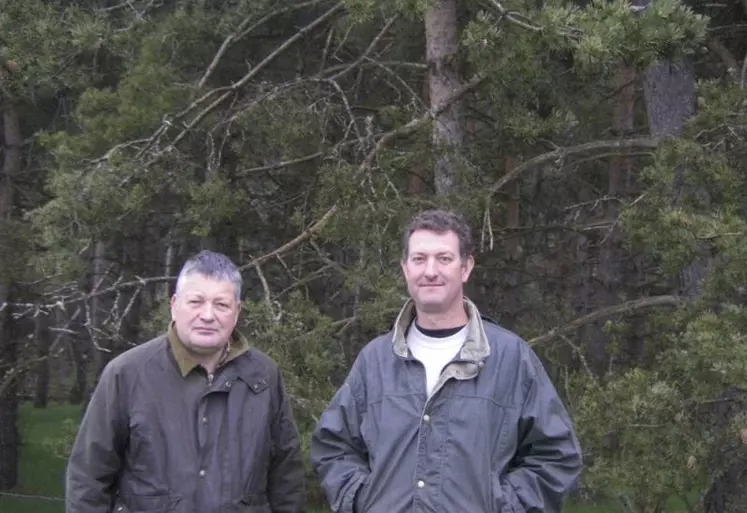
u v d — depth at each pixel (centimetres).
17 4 721
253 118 727
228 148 759
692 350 528
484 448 317
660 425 554
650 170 607
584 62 512
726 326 518
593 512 805
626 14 522
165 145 731
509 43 584
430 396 322
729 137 630
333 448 343
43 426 1792
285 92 746
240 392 345
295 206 797
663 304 739
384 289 625
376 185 666
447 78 714
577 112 807
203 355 341
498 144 798
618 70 655
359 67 805
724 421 578
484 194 673
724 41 824
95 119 742
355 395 342
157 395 336
